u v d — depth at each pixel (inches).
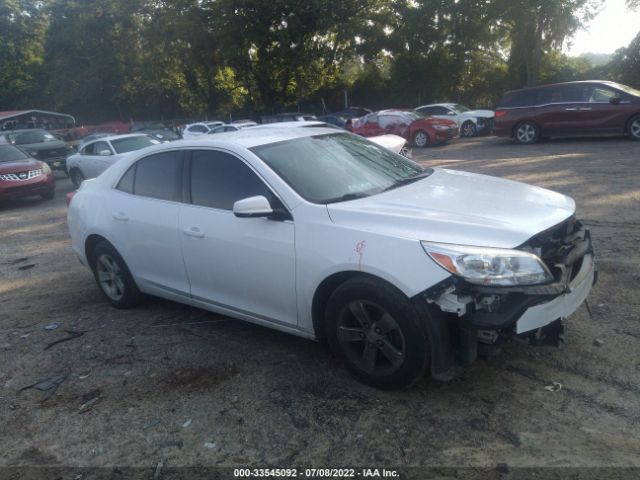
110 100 1660.9
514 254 119.0
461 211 135.3
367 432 122.6
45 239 349.1
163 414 136.7
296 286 144.8
